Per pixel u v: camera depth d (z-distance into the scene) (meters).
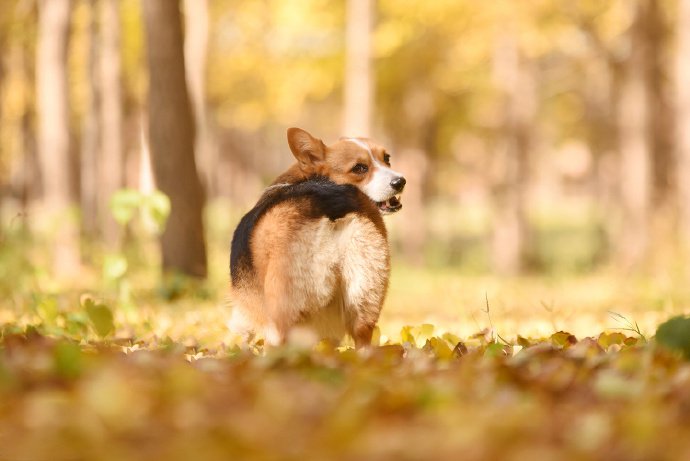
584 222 54.19
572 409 4.30
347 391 4.46
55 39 21.38
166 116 14.28
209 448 3.38
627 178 24.12
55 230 16.41
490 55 29.94
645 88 23.67
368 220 6.79
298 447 3.52
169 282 13.34
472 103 34.91
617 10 26.08
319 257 6.68
